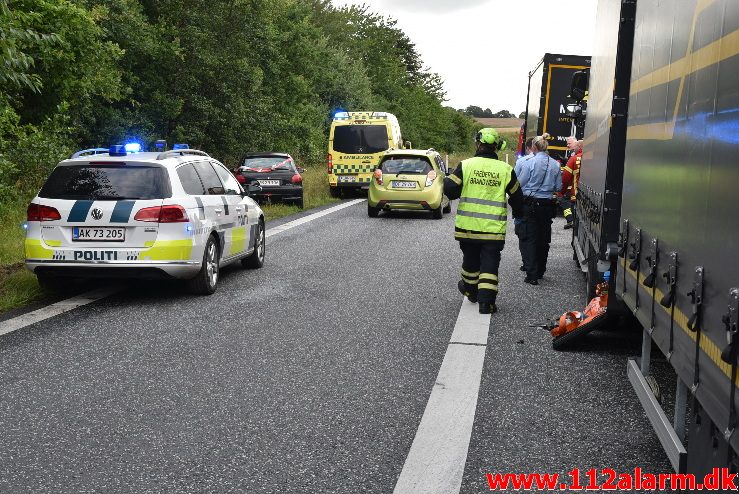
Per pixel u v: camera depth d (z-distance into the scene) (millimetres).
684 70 3484
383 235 15836
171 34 29312
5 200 16578
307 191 26562
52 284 9250
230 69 31391
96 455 4508
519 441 4742
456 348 6957
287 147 42938
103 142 27141
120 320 7992
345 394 5637
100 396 5570
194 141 31219
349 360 6547
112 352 6746
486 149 8680
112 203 8766
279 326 7773
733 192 2572
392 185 19672
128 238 8742
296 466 4352
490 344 7129
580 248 9703
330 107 55969
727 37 2766
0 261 11359
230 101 31562
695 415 3213
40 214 8820
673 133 3613
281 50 43125
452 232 16516
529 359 6617
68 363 6402
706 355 2852
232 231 10328
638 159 4543
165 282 10320
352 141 26359
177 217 8812
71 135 25422
